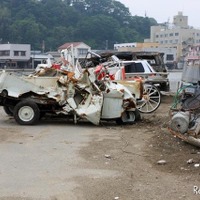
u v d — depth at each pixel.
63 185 6.52
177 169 7.48
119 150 9.02
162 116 14.14
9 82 12.56
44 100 12.46
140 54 21.45
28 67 81.19
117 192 6.21
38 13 99.44
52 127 12.10
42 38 94.12
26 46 81.94
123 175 7.10
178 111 10.00
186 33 113.69
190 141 9.16
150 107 15.23
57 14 101.12
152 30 121.81
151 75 19.00
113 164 7.83
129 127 12.28
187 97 10.16
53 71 13.03
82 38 97.50
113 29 103.06
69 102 12.49
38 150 8.95
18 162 7.90
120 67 17.06
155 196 6.04
